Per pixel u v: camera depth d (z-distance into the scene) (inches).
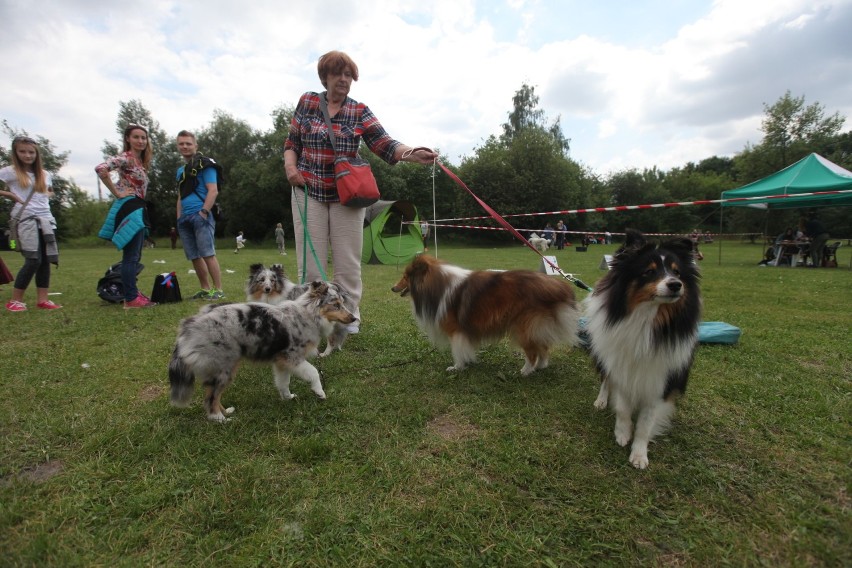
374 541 72.8
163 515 78.7
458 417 117.8
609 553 71.5
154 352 166.6
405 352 171.3
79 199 1473.9
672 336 96.5
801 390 130.0
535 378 145.3
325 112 158.9
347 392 132.2
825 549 70.2
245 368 152.3
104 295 260.4
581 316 149.4
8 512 76.7
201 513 78.6
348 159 156.7
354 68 157.9
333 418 116.4
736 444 102.4
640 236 102.7
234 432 107.9
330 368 153.7
